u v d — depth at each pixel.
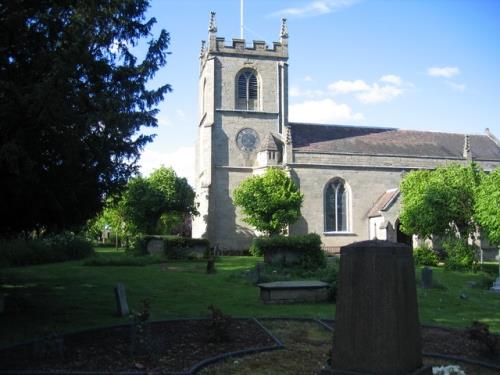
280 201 42.38
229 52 50.22
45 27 11.27
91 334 9.76
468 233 33.41
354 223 48.78
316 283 15.95
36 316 12.72
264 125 50.31
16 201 11.61
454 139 56.97
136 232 50.66
